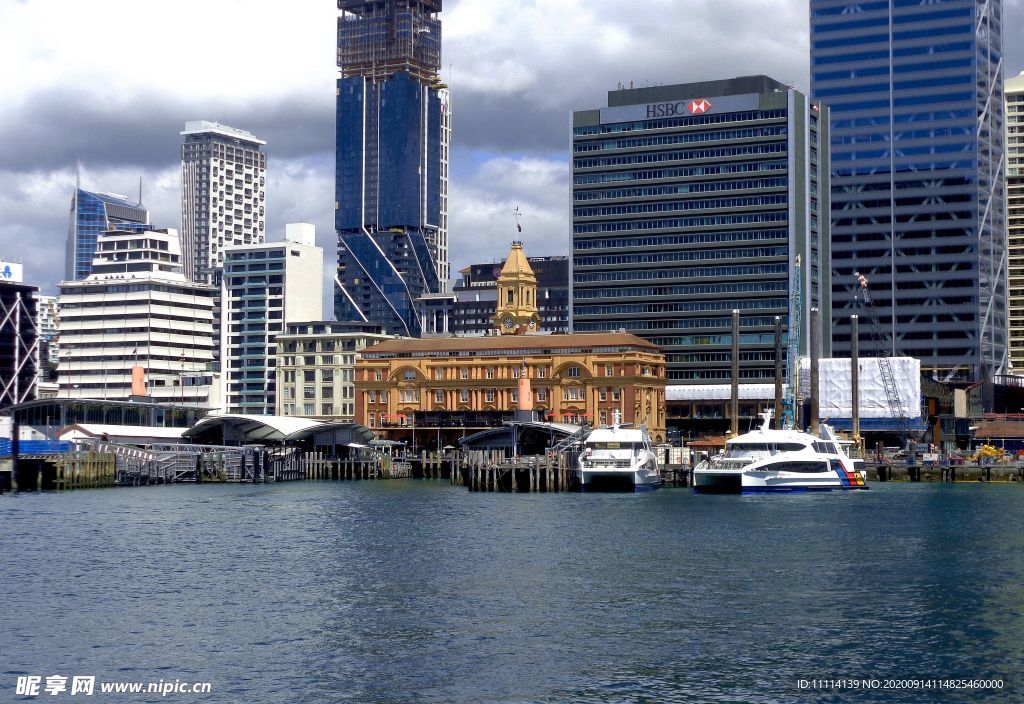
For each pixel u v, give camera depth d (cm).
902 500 16500
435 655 7238
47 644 7475
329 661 7119
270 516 14350
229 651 7325
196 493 18338
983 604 8531
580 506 15638
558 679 6781
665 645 7444
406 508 15475
